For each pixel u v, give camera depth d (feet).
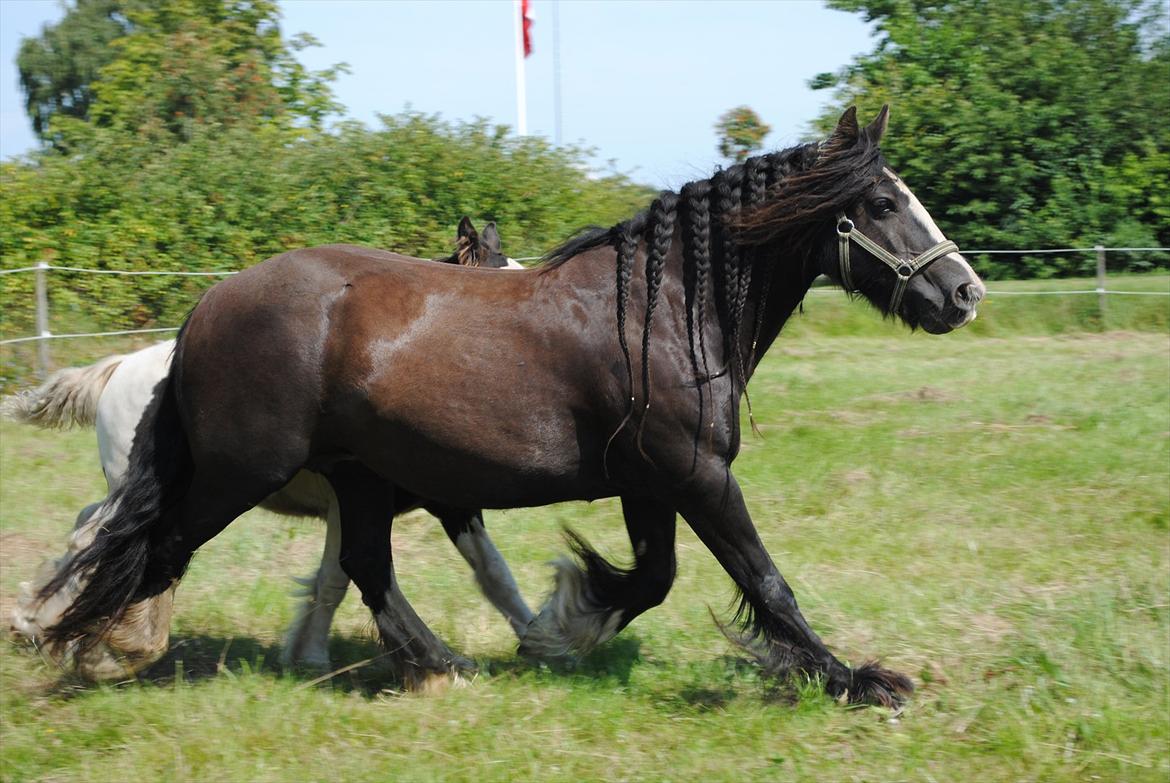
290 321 17.03
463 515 21.09
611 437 17.04
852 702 17.21
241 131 67.72
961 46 90.63
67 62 157.38
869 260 17.33
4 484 32.12
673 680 19.02
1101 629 19.69
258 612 22.74
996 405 40.55
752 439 36.47
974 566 24.29
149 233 56.18
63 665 18.51
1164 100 86.63
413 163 66.28
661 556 18.52
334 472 18.83
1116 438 34.65
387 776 15.14
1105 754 15.47
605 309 17.04
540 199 68.03
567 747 15.99
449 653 19.33
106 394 20.03
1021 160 84.17
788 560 24.89
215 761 15.62
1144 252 81.41
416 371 16.85
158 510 17.87
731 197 17.26
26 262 52.06
